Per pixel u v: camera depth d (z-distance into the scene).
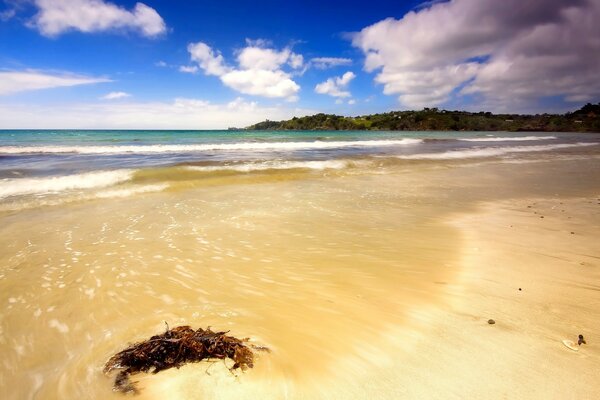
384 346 3.11
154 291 4.29
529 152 27.11
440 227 7.23
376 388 2.55
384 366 2.82
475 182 13.20
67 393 2.54
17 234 6.50
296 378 2.62
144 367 2.71
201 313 3.73
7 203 8.62
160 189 10.75
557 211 8.71
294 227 7.18
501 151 27.12
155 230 6.88
